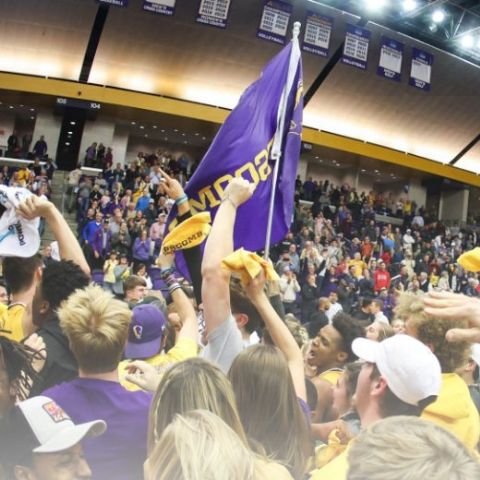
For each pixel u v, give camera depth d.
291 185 3.13
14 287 2.29
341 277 11.90
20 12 16.84
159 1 12.48
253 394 1.39
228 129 2.96
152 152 21.67
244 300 2.07
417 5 17.62
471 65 20.58
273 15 14.10
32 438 1.21
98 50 18.22
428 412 1.73
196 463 0.85
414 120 22.31
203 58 18.83
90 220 11.62
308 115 21.20
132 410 1.56
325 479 1.32
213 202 2.91
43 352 1.79
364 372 1.58
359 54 15.26
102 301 1.63
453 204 24.36
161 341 2.15
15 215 2.27
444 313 1.20
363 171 24.22
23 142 18.19
